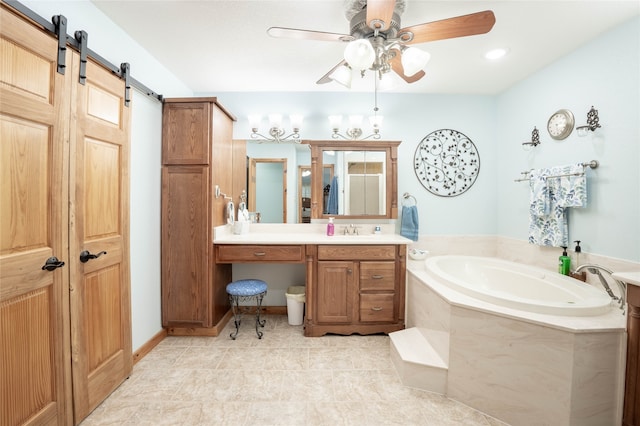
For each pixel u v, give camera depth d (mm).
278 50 2053
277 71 2383
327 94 2857
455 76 2461
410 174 2891
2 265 1037
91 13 1557
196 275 2264
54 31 1219
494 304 1551
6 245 1061
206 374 1811
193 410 1494
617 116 1735
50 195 1223
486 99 2879
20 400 1109
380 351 2111
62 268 1282
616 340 1291
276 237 2508
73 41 1324
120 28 1789
